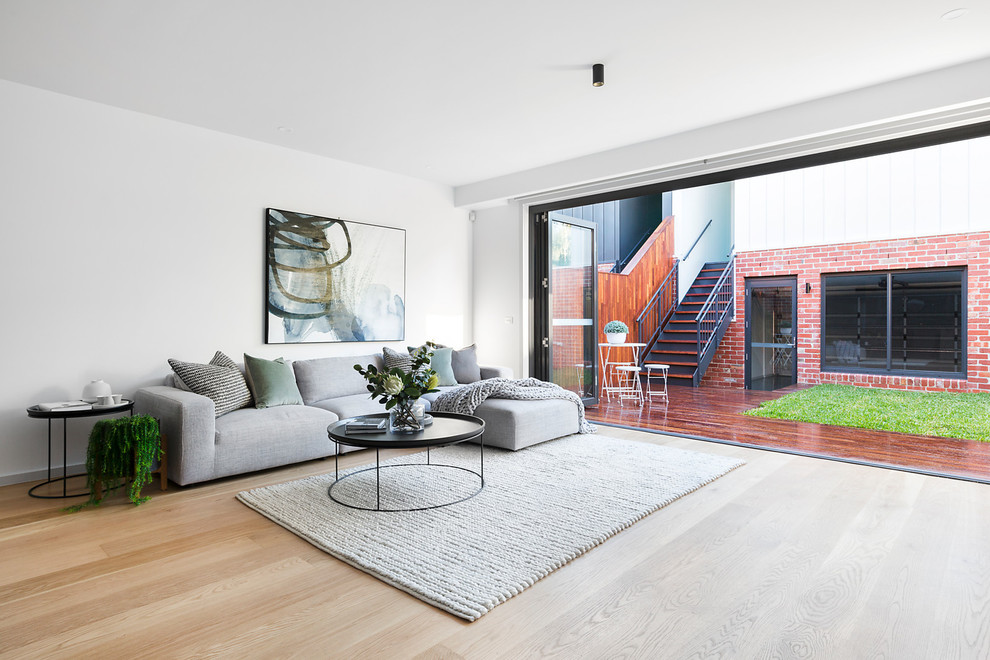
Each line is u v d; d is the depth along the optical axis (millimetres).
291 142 5012
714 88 3895
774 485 3666
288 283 5117
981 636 1932
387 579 2357
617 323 7562
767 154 4480
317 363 4980
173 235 4445
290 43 3230
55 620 2055
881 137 3969
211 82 3748
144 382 4285
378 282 5855
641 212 10117
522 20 2988
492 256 6711
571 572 2439
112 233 4133
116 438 3258
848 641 1904
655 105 4199
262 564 2531
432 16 2943
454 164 5746
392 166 5809
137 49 3287
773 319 8727
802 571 2430
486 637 1941
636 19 2979
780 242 8492
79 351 3986
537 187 5879
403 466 4129
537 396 4945
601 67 3475
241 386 4172
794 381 8477
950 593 2229
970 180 7113
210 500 3395
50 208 3859
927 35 3156
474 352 6074
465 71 3607
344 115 4371
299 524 2953
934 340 7562
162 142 4391
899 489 3568
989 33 3137
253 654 1845
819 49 3326
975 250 7094
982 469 4000
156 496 3469
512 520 3010
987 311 7059
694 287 9766
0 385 3670
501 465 4125
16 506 3277
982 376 7117
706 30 3098
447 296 6617
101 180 4086
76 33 3098
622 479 3754
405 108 4230
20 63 3455
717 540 2773
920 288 7656
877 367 7977
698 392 8141
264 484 3713
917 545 2695
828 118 4047
